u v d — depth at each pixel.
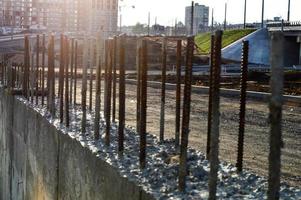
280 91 4.63
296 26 68.81
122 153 7.82
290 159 9.77
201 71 44.84
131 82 31.84
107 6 102.19
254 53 66.62
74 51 13.93
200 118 15.27
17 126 14.82
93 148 8.18
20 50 74.44
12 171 15.41
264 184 6.32
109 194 7.04
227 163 7.55
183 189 5.98
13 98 15.85
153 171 6.77
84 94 9.86
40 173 11.37
